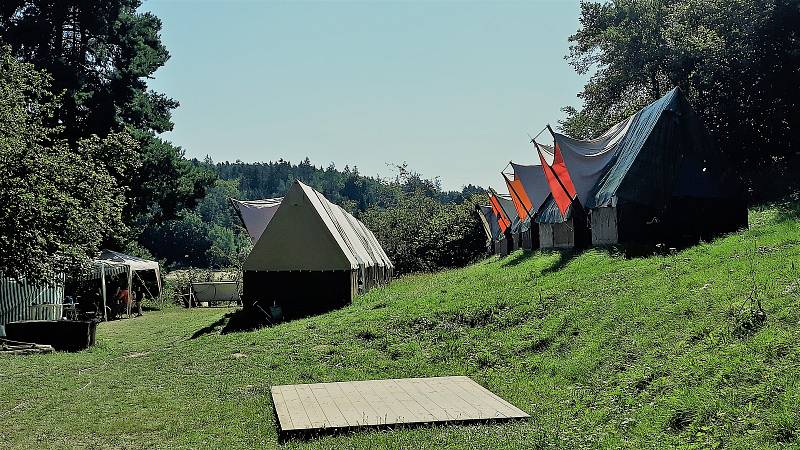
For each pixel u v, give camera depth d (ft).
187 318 103.60
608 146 75.10
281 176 569.23
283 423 29.32
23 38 110.83
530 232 109.40
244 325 77.30
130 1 124.36
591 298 46.70
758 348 26.61
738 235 55.88
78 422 33.58
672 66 115.24
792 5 103.86
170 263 281.74
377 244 157.07
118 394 40.45
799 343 25.73
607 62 127.95
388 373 42.80
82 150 77.77
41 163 64.95
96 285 112.06
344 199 415.85
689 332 32.30
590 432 24.73
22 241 62.59
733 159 116.26
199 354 55.21
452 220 189.26
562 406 29.76
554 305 48.52
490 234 169.89
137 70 120.57
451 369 42.11
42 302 89.45
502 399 32.96
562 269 62.28
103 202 74.49
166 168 122.21
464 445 25.34
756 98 111.14
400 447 25.71
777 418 20.63
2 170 61.21
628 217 64.85
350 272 81.41
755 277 36.37
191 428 31.73
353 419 29.53
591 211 73.87
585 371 34.04
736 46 108.68
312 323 64.03
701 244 55.36
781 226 53.62
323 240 81.82
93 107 113.39
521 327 46.68
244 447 27.86
